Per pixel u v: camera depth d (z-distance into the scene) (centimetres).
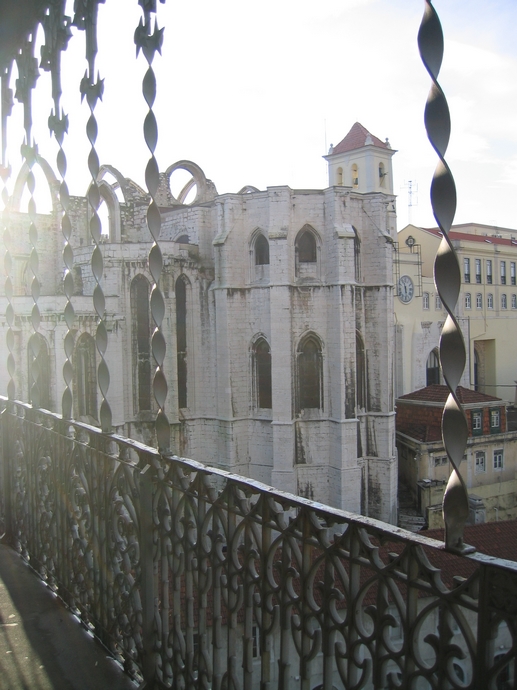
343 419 4603
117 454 746
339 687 1029
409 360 7038
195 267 4938
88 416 4412
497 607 337
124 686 666
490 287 8169
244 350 4872
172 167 6147
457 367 396
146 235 5594
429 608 374
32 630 793
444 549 366
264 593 502
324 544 445
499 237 8606
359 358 4878
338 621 434
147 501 650
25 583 946
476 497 4259
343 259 4588
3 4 841
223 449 4866
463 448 387
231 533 540
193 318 4962
